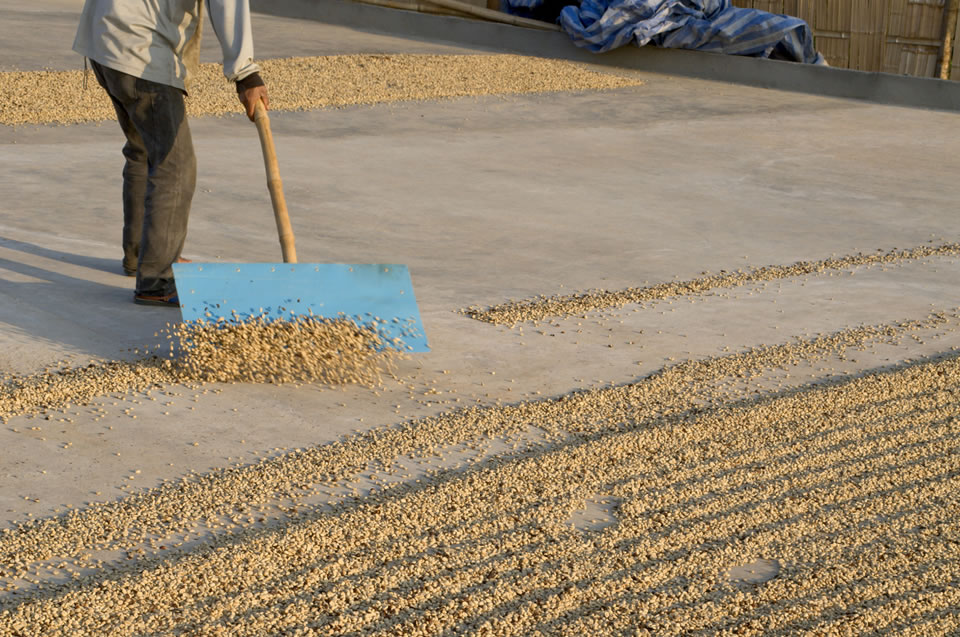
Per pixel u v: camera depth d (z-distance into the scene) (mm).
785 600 2902
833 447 3842
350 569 2943
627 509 3334
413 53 13414
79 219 6316
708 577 2996
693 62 13312
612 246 6500
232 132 8930
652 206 7484
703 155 9125
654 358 4707
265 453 3662
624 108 11031
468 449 3760
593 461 3658
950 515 3391
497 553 3068
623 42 13398
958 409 4230
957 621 2840
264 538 3064
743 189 8078
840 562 3088
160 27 4734
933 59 13039
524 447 3793
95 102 9562
